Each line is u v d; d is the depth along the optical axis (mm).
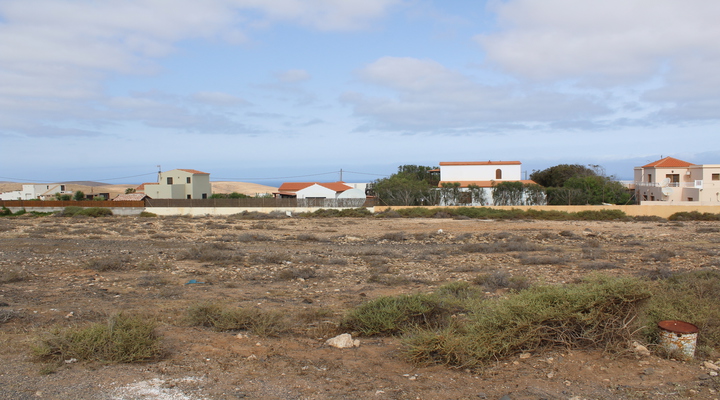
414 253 21953
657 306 6957
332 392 4875
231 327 7758
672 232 31109
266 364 5824
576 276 14570
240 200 51938
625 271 15570
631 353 5750
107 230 33281
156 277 14234
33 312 8984
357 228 35562
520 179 69625
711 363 5504
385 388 4988
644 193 64438
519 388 4898
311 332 7758
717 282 9750
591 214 43125
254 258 18844
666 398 4566
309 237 27922
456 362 5676
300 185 74688
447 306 8383
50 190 84312
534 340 5992
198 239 27562
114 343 5875
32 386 4855
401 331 7324
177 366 5656
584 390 4801
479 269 16547
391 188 57531
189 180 66875
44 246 23328
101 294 11688
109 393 4730
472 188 56781
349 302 10930
